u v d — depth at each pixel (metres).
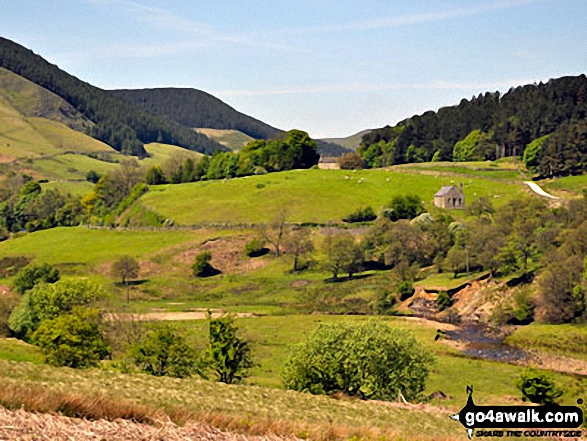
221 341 64.00
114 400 28.47
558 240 118.56
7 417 24.02
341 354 58.94
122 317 83.06
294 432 29.78
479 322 103.44
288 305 116.44
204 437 26.25
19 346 71.81
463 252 120.44
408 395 59.81
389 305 113.88
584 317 94.56
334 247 130.00
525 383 62.28
